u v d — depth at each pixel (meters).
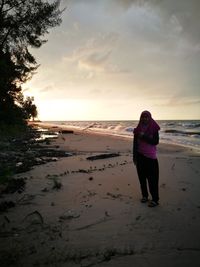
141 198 6.47
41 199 6.41
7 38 15.66
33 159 13.00
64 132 40.66
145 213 5.43
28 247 4.05
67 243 4.16
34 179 8.51
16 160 12.41
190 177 8.95
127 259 3.66
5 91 17.28
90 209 5.67
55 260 3.65
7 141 21.23
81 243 4.15
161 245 4.06
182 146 22.08
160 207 5.80
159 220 5.05
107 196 6.62
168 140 28.50
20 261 3.65
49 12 15.70
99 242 4.18
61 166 11.03
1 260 3.63
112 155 14.12
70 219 5.14
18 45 16.58
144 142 5.93
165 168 10.73
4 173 7.39
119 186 7.60
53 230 4.64
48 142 23.09
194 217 5.21
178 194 6.84
